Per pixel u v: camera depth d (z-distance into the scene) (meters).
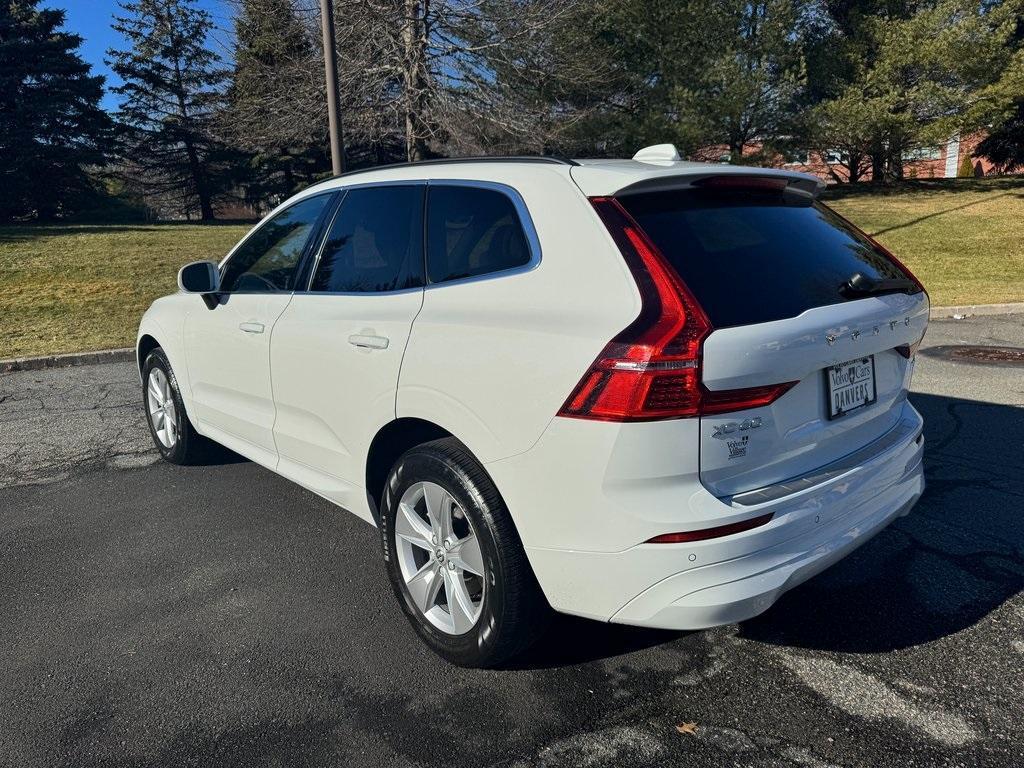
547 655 2.94
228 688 2.78
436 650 2.92
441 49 18.81
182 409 4.89
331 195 3.70
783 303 2.48
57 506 4.54
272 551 3.90
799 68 21.62
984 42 19.95
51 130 33.66
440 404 2.73
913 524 3.95
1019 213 18.41
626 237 2.42
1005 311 10.49
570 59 19.56
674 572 2.27
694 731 2.51
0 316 10.76
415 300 2.98
